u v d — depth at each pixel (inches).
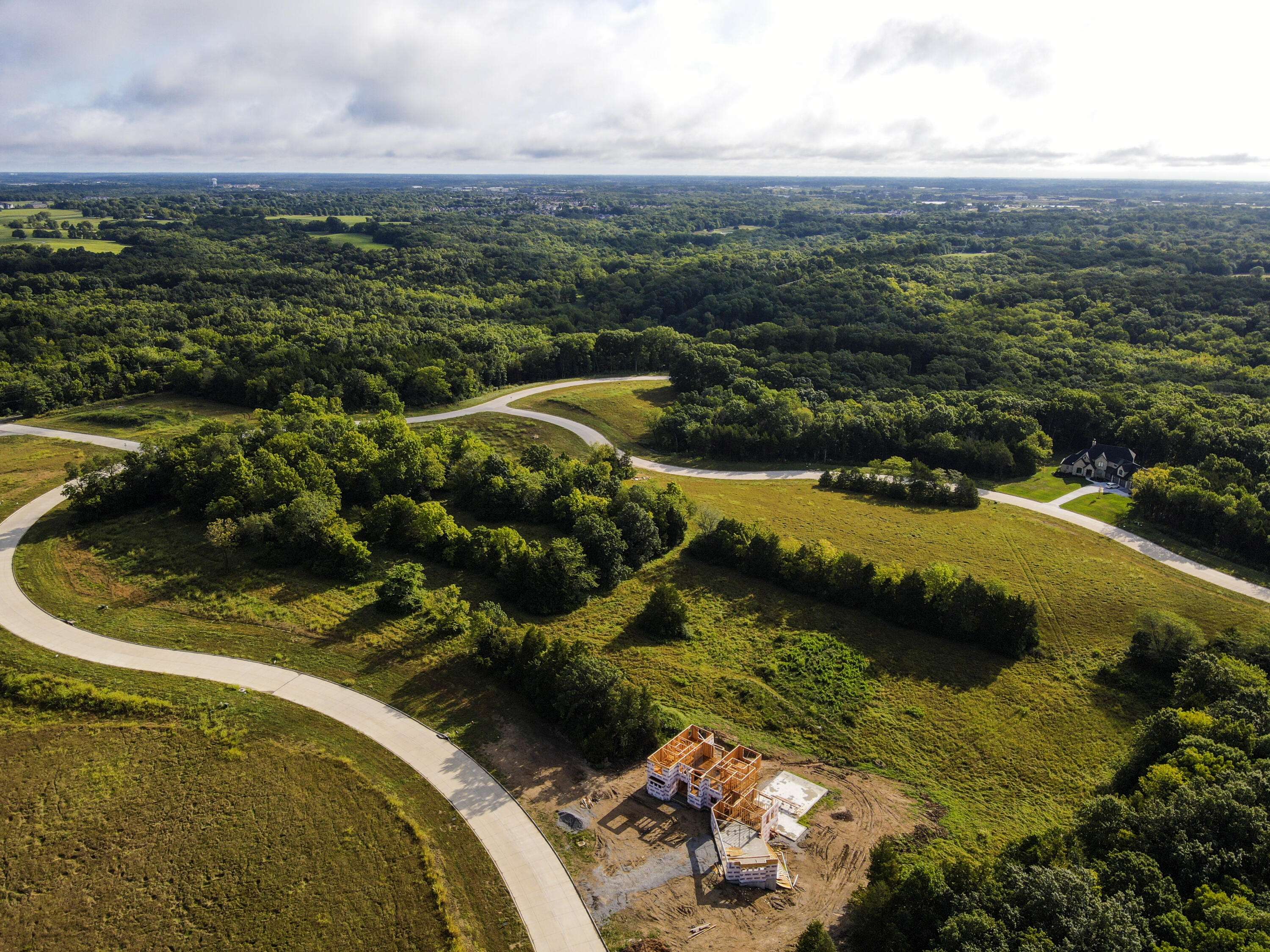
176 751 1943.9
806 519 3750.0
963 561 3314.5
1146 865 1499.8
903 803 1968.5
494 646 2290.8
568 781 1936.5
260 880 1598.2
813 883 1688.0
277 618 2539.4
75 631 2429.9
